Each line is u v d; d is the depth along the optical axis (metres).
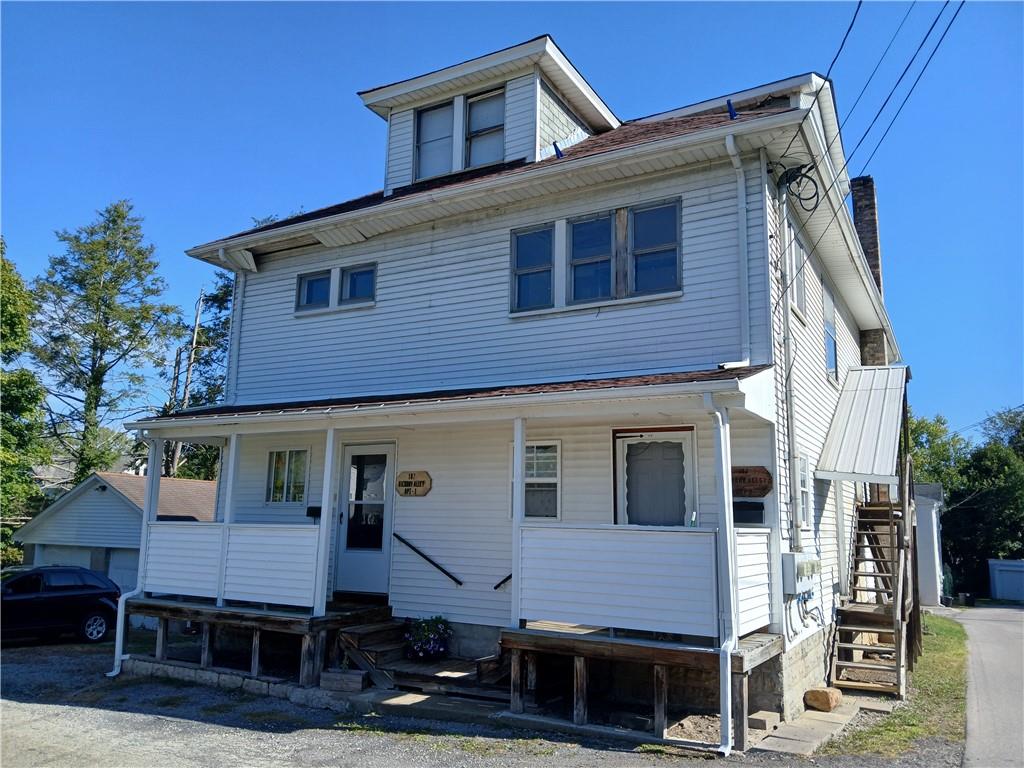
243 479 13.21
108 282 35.81
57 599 15.40
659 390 7.77
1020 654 14.34
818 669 10.04
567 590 8.09
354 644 9.87
